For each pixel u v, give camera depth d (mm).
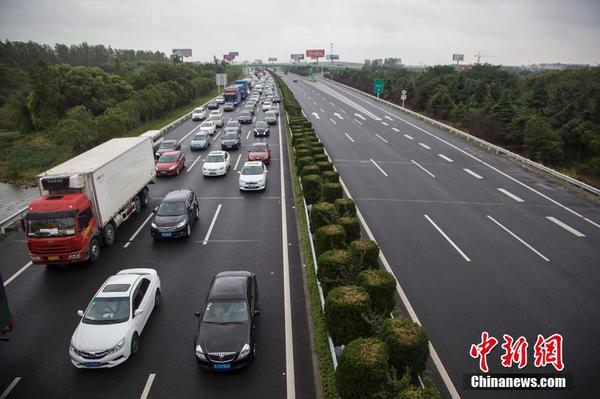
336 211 15906
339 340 10156
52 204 14555
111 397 9383
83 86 50062
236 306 11086
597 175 36969
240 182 23938
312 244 15711
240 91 72875
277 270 14930
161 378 9930
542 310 12531
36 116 47344
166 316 12344
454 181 26094
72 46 126312
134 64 116875
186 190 19797
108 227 17031
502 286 13844
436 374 9945
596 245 17109
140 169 20891
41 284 14320
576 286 13906
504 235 17953
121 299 11211
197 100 77438
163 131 44062
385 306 11000
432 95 56594
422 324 11797
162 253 16438
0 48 96562
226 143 35406
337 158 31469
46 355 10820
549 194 23828
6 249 17375
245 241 17375
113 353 10117
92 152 18547
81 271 15109
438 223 19172
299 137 32781
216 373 10086
